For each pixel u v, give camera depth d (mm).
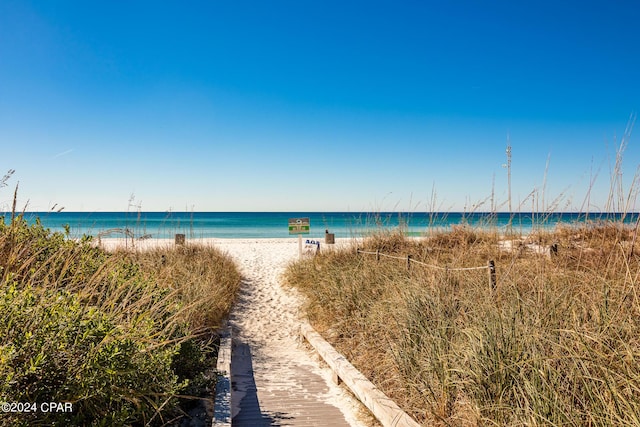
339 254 11523
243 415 4602
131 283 4988
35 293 3330
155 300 5184
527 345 3777
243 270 13844
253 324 8578
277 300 10352
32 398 2666
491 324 4129
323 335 7262
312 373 5965
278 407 4805
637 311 3713
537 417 3127
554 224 6207
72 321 2967
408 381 4441
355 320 6773
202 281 9141
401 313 5566
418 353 4695
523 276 5465
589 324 3770
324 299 8305
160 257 10477
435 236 10102
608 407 2869
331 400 4996
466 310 5211
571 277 4945
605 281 4125
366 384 4691
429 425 3859
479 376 3744
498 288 4883
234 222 66438
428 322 5109
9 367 2467
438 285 5809
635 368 3145
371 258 9727
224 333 7297
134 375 3301
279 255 17203
